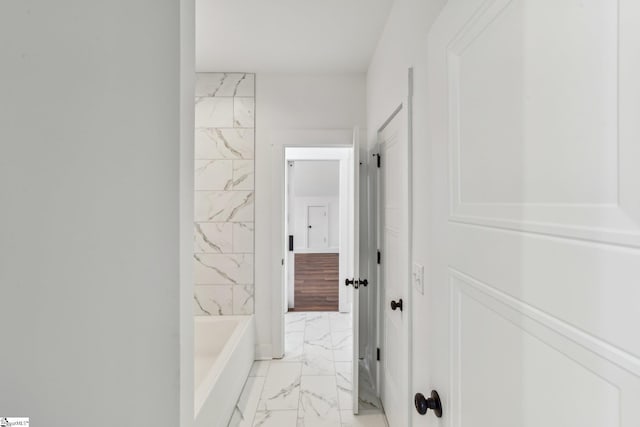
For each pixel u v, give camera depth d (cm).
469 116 64
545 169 42
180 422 75
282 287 278
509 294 50
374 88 235
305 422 193
